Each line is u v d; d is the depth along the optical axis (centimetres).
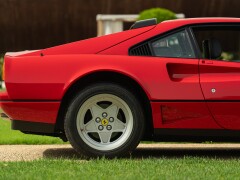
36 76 692
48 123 694
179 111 691
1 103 703
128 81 706
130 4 3672
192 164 626
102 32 3491
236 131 696
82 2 3728
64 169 591
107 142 697
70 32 3806
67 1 3744
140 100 712
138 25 720
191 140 707
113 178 532
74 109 686
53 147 844
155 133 694
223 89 689
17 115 699
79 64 691
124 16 3488
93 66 689
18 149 817
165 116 692
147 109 712
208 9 3731
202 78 694
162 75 691
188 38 712
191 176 546
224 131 696
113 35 712
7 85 697
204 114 692
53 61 695
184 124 693
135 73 689
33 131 701
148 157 737
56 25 3797
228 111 691
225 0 3722
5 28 3844
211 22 721
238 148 849
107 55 697
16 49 3888
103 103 698
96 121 697
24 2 3791
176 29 716
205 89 689
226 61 700
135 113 692
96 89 688
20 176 545
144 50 706
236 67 695
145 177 539
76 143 689
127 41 707
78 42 708
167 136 699
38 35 3844
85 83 704
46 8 3778
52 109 691
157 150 819
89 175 550
